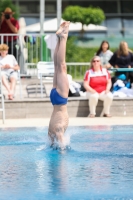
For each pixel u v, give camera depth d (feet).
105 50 80.38
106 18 227.40
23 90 80.84
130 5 230.68
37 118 66.59
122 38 179.11
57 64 39.73
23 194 26.61
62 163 34.55
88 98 67.72
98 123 58.95
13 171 32.12
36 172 31.78
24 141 43.96
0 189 27.68
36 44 83.35
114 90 73.00
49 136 40.29
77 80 90.94
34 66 84.12
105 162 34.83
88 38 167.53
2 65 70.79
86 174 31.17
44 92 81.15
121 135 47.60
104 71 67.87
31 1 219.41
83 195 26.32
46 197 25.99
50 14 223.30
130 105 69.21
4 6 151.33
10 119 65.77
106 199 25.55
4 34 79.97
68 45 140.77
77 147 40.81
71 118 65.87
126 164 34.14
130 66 75.97
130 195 26.32
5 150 39.68
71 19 181.88
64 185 28.43
